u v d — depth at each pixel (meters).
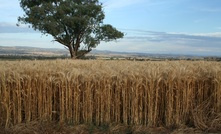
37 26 41.47
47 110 7.94
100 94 7.98
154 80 7.93
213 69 8.54
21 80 7.85
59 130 7.49
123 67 9.36
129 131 7.64
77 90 7.95
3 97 7.70
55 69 8.60
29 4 46.03
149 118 7.94
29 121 7.82
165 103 8.10
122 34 45.28
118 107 8.02
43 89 7.91
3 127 7.61
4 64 10.19
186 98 8.15
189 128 7.75
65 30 43.59
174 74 8.09
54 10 41.75
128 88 8.03
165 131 7.76
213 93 8.28
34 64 10.03
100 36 44.56
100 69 8.70
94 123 8.02
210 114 8.25
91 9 43.00
